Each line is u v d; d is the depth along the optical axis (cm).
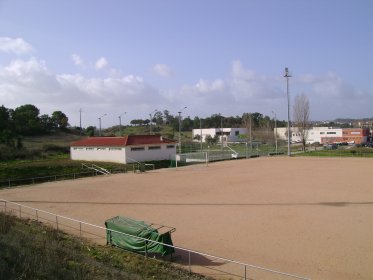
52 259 1369
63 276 1244
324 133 13675
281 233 2028
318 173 4512
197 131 15338
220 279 1427
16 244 1495
